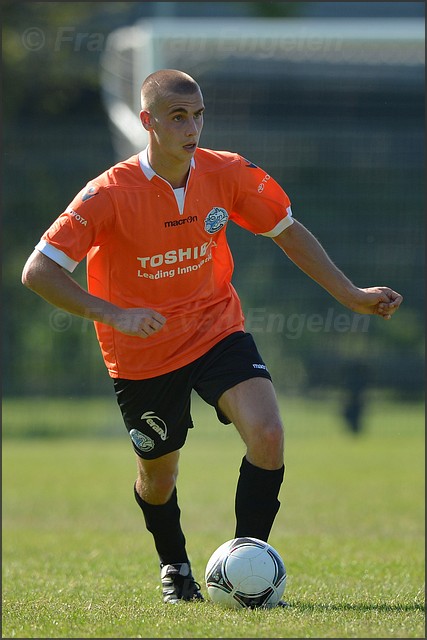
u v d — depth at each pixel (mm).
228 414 18609
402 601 18562
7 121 74188
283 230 20094
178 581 19609
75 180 72938
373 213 73000
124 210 18453
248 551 17719
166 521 19859
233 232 71000
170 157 18297
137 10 94438
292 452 62500
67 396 72562
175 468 20031
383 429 71438
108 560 27297
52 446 66625
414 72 72812
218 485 49438
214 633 14992
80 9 92000
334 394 71625
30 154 72688
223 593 17609
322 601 18672
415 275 73000
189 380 19031
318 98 73000
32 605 18609
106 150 72812
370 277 73062
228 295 19828
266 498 18359
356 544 30531
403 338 72125
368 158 72875
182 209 18688
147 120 18406
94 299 17859
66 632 15570
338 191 72938
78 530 37500
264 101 72625
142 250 18703
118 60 70062
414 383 72000
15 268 73375
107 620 16547
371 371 71750
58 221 18359
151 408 19438
